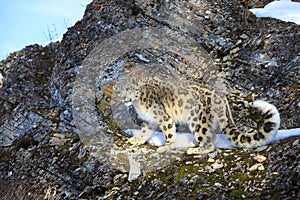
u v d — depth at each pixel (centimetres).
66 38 1453
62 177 1055
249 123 1009
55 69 1433
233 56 1200
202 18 1281
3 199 1093
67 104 1271
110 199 899
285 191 731
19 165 1167
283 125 977
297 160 773
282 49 1136
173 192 830
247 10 1298
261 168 803
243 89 1125
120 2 1410
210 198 777
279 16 1252
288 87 1052
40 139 1234
